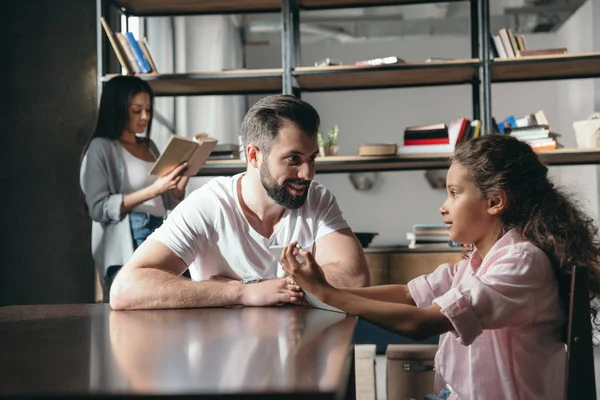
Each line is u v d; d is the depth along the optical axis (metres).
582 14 7.66
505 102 8.49
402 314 1.27
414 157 3.90
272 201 1.94
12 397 0.68
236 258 1.96
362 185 8.46
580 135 4.00
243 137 1.92
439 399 1.52
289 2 3.99
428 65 3.90
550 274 1.32
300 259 1.42
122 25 4.43
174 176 3.07
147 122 3.26
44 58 4.11
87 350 0.99
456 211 1.43
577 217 1.39
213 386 0.71
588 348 1.20
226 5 4.22
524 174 1.39
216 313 1.51
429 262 4.59
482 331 1.32
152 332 1.19
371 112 8.58
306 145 1.82
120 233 3.13
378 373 4.57
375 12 7.77
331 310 1.55
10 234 3.98
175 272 1.85
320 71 3.94
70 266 4.11
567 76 4.20
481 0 3.89
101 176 3.12
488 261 1.35
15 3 4.05
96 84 4.25
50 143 4.08
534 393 1.32
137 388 0.71
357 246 2.02
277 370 0.80
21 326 1.32
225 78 3.96
